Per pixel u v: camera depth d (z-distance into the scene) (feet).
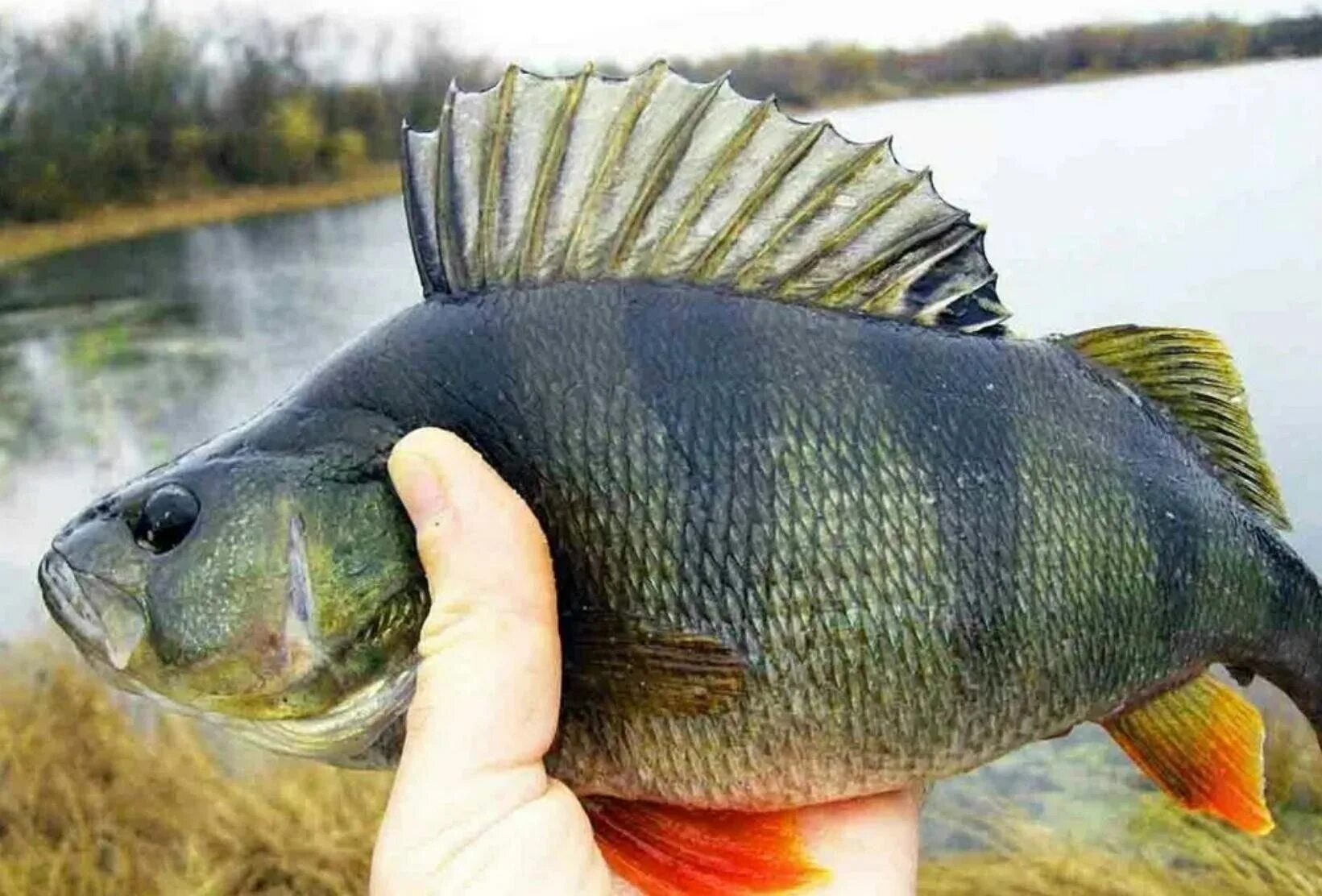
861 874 0.82
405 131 0.76
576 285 0.73
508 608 0.67
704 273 0.74
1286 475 2.48
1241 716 0.82
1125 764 1.94
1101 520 0.74
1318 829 1.74
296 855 1.81
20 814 1.89
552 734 0.68
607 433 0.70
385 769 0.77
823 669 0.70
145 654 0.71
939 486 0.71
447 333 0.73
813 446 0.70
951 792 1.88
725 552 0.70
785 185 0.75
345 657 0.71
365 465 0.71
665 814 0.77
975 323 0.77
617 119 0.74
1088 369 0.78
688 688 0.70
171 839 1.87
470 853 0.64
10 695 2.03
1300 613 0.81
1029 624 0.72
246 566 0.70
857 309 0.75
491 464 0.71
